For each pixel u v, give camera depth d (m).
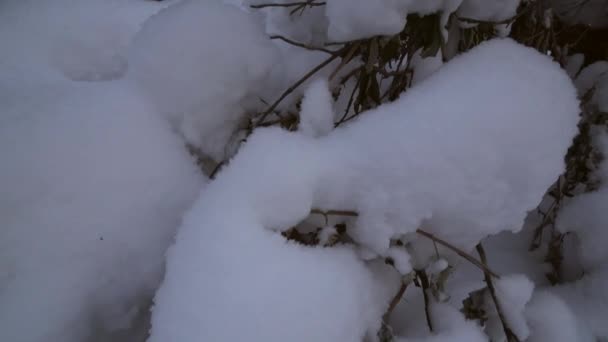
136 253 0.77
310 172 0.71
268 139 0.74
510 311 0.78
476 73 0.75
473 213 0.72
